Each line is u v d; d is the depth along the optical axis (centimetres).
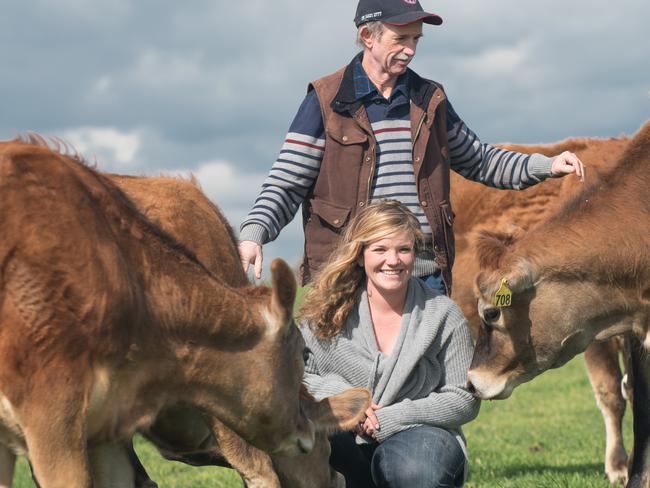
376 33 581
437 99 595
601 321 614
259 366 468
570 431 1227
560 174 609
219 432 575
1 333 405
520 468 928
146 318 438
